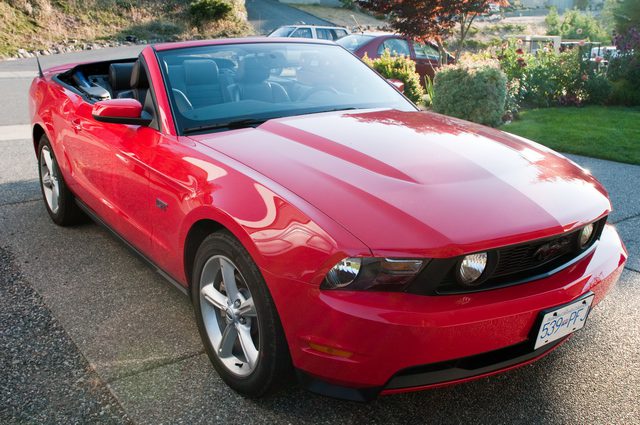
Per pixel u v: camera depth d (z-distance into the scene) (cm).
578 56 1072
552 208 234
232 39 377
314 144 272
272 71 357
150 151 302
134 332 308
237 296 249
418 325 198
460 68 814
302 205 221
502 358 223
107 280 371
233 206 236
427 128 304
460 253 204
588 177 277
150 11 3022
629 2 1445
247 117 316
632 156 682
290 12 4128
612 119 897
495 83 796
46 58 2131
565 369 276
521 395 257
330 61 390
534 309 216
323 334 208
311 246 209
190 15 3106
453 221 213
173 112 307
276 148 270
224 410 245
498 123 823
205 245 257
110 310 332
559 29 3972
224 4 3105
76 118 389
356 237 205
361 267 203
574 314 232
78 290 357
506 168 259
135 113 308
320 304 206
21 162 668
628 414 244
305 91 351
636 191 552
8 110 1020
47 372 271
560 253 237
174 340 300
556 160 287
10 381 264
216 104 320
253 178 242
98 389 259
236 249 236
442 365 215
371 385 210
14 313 328
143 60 344
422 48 1327
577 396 256
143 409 245
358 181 235
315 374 218
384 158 256
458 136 295
